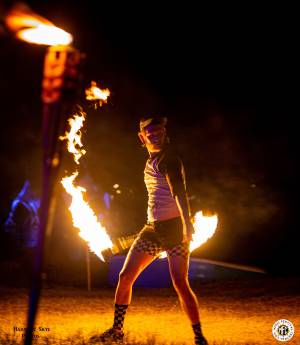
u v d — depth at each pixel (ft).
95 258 40.37
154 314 23.89
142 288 33.76
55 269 38.65
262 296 27.53
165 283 35.88
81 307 25.88
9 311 24.44
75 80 11.68
